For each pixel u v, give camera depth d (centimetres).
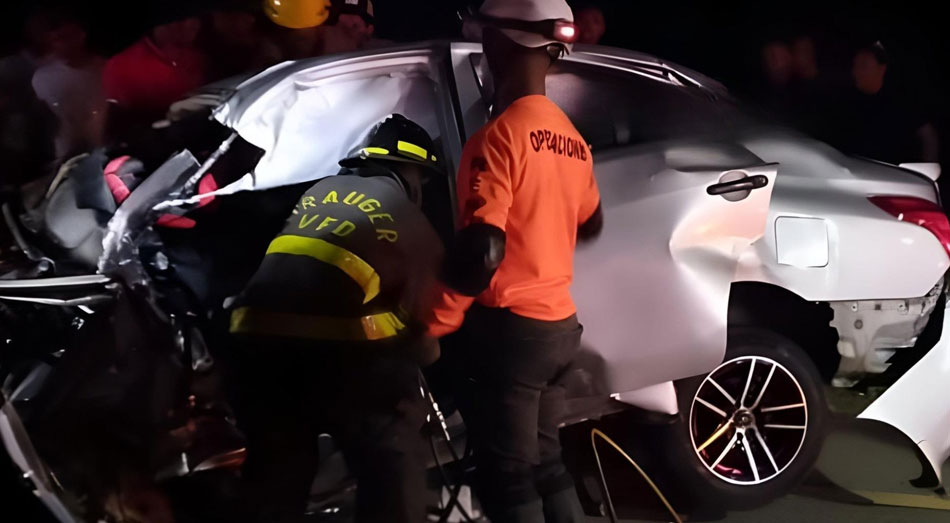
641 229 345
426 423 316
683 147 368
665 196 350
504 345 295
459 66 362
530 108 298
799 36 584
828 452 463
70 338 336
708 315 351
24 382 327
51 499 268
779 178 381
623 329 343
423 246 288
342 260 280
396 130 301
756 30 682
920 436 393
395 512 284
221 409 332
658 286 345
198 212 355
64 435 316
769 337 386
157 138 385
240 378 293
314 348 279
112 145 394
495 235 282
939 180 584
